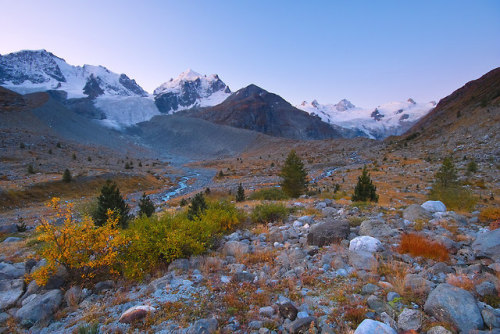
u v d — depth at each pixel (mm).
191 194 68250
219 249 8109
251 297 4910
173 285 5598
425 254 6438
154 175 112500
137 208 50719
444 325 3691
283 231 9539
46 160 108500
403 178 67625
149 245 6805
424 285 4738
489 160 75750
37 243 12711
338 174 90125
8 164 88250
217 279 5785
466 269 5574
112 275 6664
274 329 3986
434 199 26094
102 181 75625
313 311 4402
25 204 51812
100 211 16781
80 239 6441
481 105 134000
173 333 3969
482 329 3580
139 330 4172
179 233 7254
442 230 8812
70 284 6242
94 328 4281
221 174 116562
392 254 6586
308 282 5477
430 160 92125
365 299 4617
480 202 36438
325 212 13414
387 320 3945
